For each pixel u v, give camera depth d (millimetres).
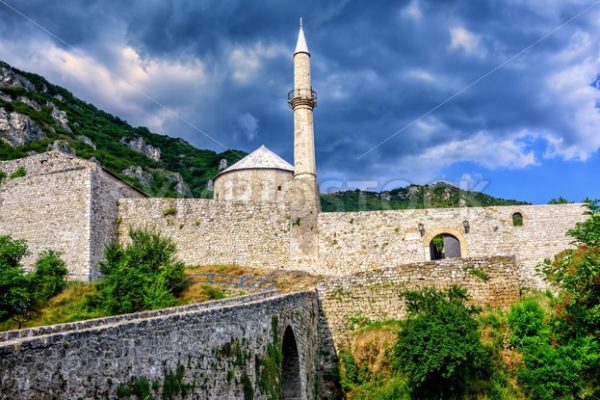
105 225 42875
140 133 118250
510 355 28922
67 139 94438
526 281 35219
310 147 47781
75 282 35031
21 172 47688
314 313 32344
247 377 19938
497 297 32312
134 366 14164
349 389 30375
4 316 28438
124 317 17266
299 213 45219
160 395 14945
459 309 29250
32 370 11461
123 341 13961
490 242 42812
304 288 36875
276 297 24859
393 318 32844
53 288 32656
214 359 17953
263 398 20984
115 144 104062
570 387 26641
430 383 27922
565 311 29344
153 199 45156
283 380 26828
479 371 28250
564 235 42312
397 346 28531
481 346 27859
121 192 46312
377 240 43812
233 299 23453
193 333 17031
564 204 43062
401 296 33062
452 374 27516
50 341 11969
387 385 29547
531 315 29547
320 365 31953
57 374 11961
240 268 43125
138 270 33375
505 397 27219
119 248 37469
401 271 33625
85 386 12570
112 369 13422
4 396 10852
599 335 26875
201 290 36094
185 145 119750
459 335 27750
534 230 42719
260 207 45469
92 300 31047
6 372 10977
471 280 32719
